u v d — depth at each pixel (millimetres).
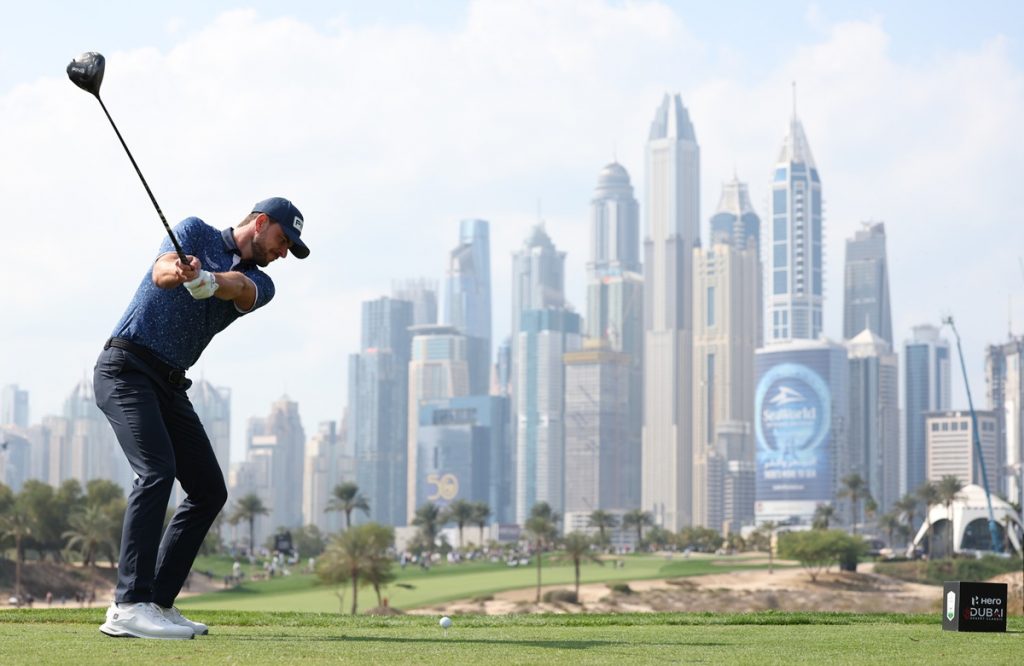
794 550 179500
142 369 9570
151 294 9562
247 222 9820
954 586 11125
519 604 142250
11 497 139625
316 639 9430
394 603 143250
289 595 153750
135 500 9484
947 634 10805
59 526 145750
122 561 9461
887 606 153875
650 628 12039
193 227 9594
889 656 8453
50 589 137500
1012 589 40438
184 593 154750
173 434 9875
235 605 139500
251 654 7980
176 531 9898
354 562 116750
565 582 170625
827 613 15391
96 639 9070
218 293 9312
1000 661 8125
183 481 9992
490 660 7820
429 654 8141
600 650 8648
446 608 138500
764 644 9508
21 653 7820
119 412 9531
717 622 13992
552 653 8367
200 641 9016
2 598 129125
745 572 195750
